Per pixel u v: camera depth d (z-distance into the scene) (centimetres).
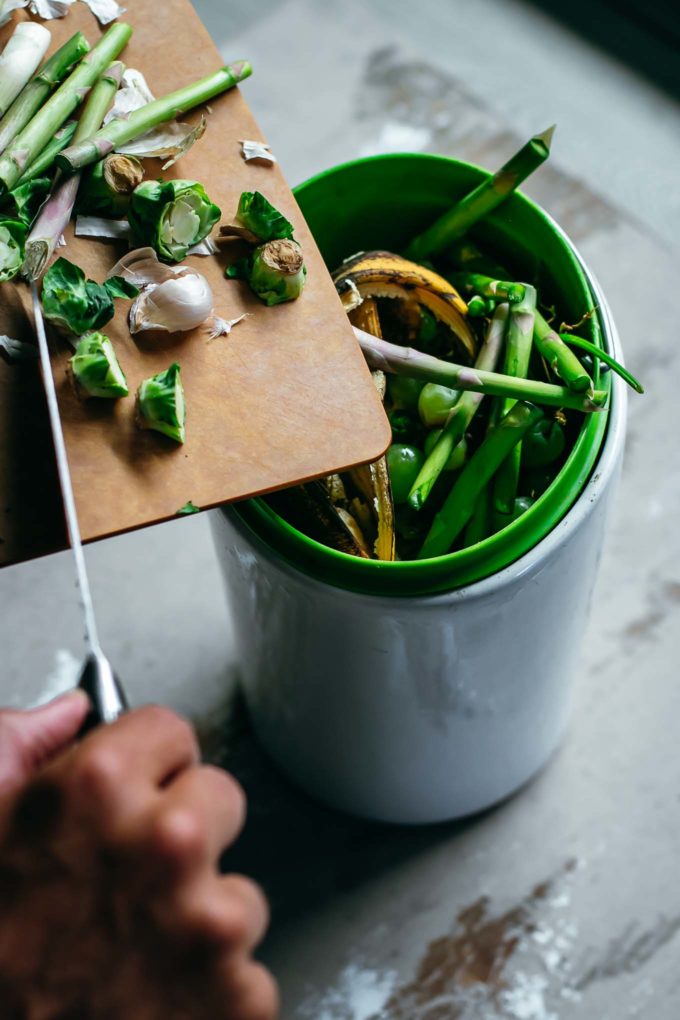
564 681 73
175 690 86
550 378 65
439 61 110
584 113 107
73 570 89
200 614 88
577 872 81
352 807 80
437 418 64
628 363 94
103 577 89
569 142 105
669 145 105
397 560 64
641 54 109
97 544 89
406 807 78
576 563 63
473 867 81
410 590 60
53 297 58
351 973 78
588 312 63
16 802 45
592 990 78
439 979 78
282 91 105
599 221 99
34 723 48
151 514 57
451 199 68
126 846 44
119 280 60
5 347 59
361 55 106
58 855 44
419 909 80
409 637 62
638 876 80
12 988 44
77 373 57
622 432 62
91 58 62
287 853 82
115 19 65
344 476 65
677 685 85
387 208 69
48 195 60
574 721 85
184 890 44
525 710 72
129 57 64
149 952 44
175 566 89
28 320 59
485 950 79
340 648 64
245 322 60
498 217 68
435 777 75
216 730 85
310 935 79
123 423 58
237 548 63
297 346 60
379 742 71
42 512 57
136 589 89
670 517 90
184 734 47
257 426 58
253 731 85
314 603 61
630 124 106
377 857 81
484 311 65
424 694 66
